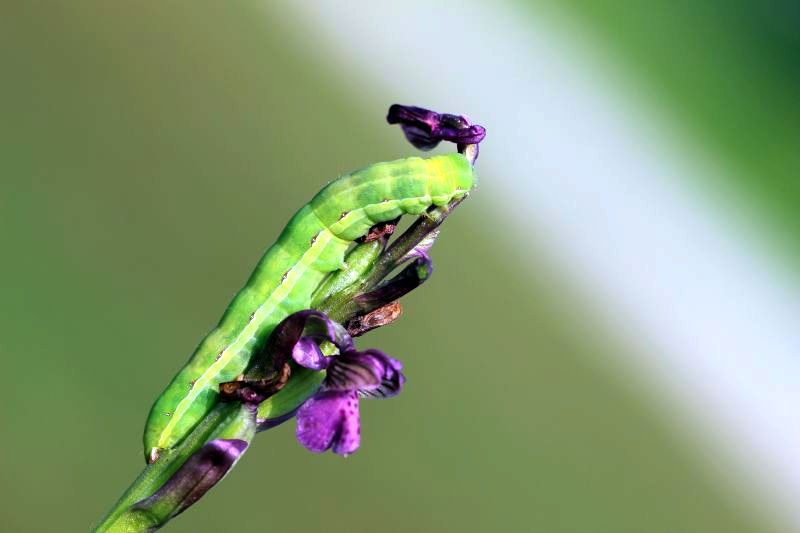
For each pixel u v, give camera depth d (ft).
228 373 0.79
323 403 0.76
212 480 0.77
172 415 0.79
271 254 0.81
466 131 0.82
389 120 0.82
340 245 0.81
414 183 0.80
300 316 0.76
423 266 0.79
